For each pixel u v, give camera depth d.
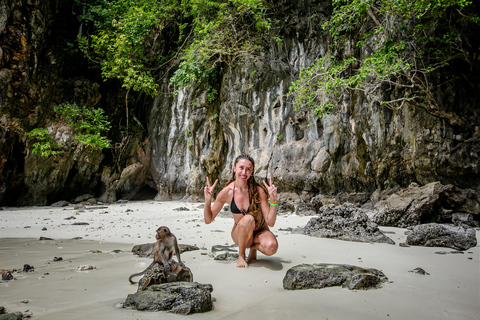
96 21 18.55
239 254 4.32
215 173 17.72
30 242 6.57
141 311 2.78
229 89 16.91
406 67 9.27
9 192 15.88
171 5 18.30
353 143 12.47
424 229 6.01
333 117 12.92
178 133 19.08
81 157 17.53
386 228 8.52
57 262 4.73
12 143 15.62
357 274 3.41
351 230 6.61
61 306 2.92
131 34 17.28
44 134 15.86
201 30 16.22
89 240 6.80
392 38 10.67
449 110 10.20
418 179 10.72
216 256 4.75
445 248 5.59
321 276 3.46
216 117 17.58
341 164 12.84
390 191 11.30
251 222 4.29
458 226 8.32
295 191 14.22
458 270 4.11
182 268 3.34
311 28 14.48
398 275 3.86
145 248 5.26
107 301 3.06
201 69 17.34
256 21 16.16
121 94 20.12
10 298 3.14
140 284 3.26
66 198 17.59
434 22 10.21
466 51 9.66
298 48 15.02
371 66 9.48
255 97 16.14
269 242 4.24
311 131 14.23
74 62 18.70
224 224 9.05
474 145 9.54
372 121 11.70
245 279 3.73
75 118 17.47
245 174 4.30
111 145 19.30
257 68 16.02
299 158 14.17
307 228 7.02
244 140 16.56
